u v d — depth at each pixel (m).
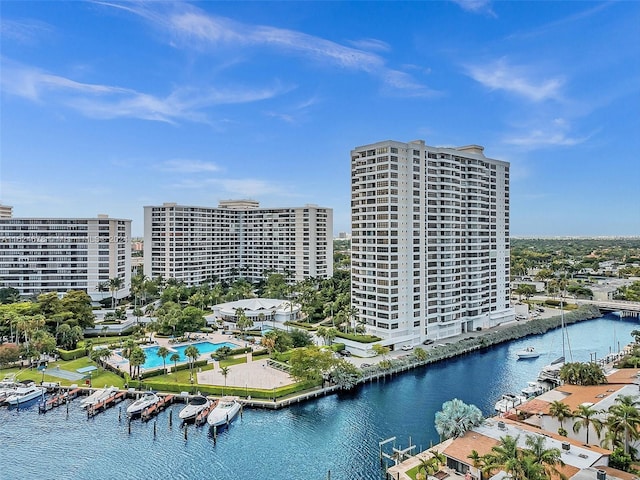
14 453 78.44
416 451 76.50
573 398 85.44
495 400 99.81
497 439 68.31
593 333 167.75
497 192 171.38
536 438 59.25
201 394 101.69
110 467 73.69
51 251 195.50
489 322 167.12
